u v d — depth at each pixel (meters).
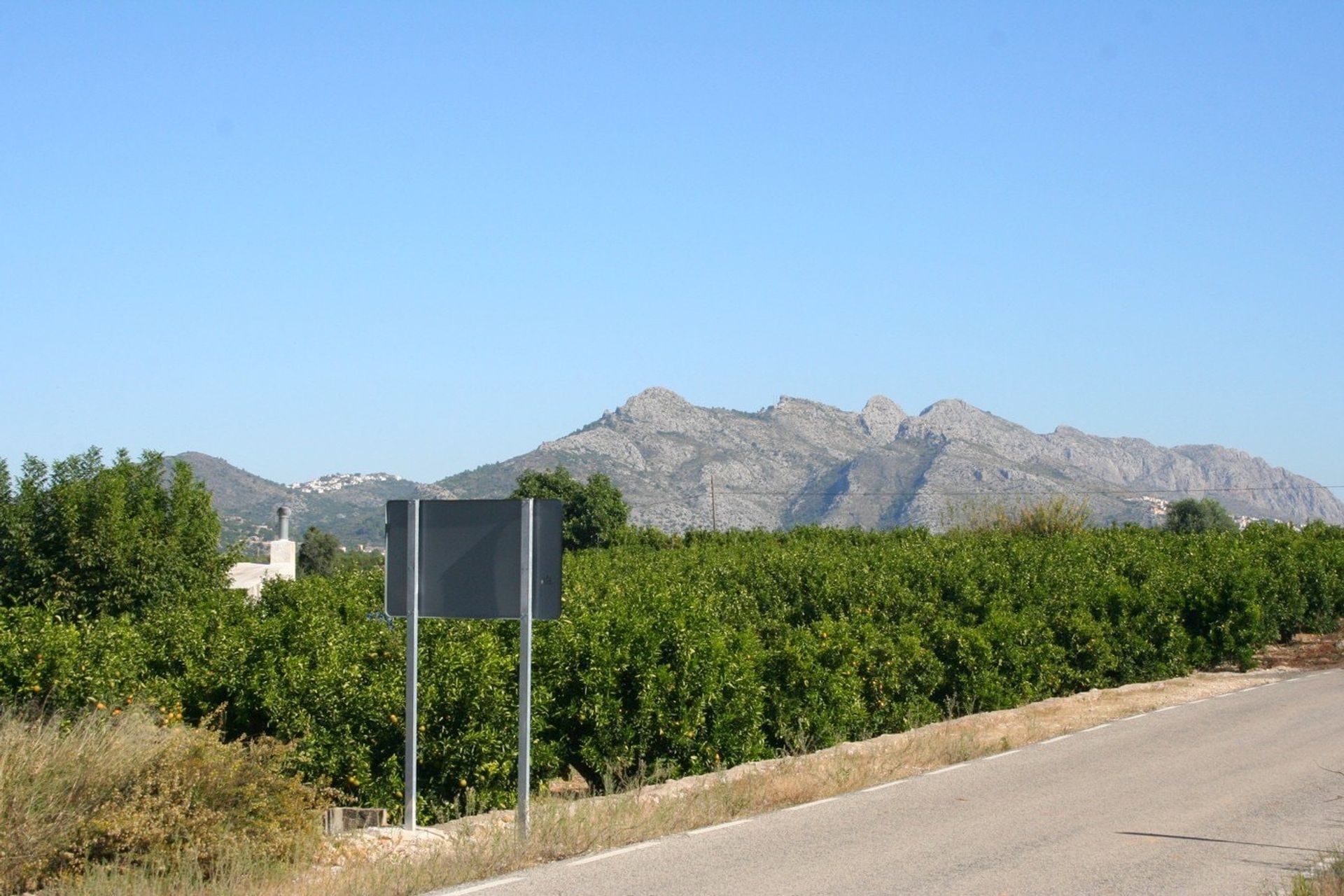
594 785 14.25
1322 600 27.19
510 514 9.52
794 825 9.55
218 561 22.31
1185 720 15.32
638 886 7.72
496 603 9.48
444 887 7.70
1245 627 22.98
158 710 12.18
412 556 9.77
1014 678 18.95
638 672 13.80
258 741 11.04
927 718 17.16
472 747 12.27
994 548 30.84
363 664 13.05
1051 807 10.15
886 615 21.39
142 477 21.58
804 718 15.64
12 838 7.75
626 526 61.88
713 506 71.06
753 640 16.02
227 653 13.33
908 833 9.23
